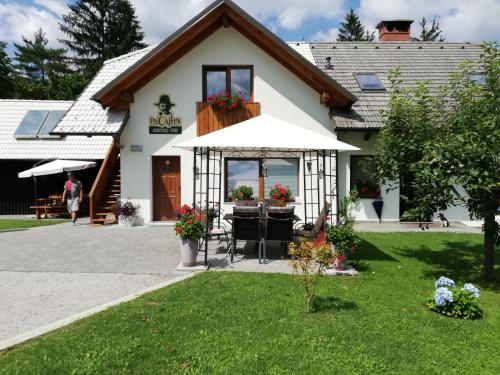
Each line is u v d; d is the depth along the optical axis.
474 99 6.81
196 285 6.20
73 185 13.92
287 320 4.82
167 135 13.05
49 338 4.25
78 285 6.45
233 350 4.02
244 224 8.05
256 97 13.18
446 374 3.72
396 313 5.25
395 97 8.16
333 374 3.62
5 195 18.48
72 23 41.16
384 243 10.23
